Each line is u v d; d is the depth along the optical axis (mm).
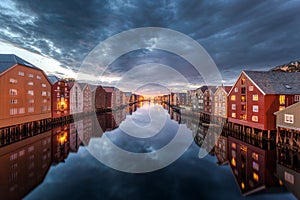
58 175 13555
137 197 10555
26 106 29438
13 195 10688
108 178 13062
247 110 27172
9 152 19703
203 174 14070
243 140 25281
